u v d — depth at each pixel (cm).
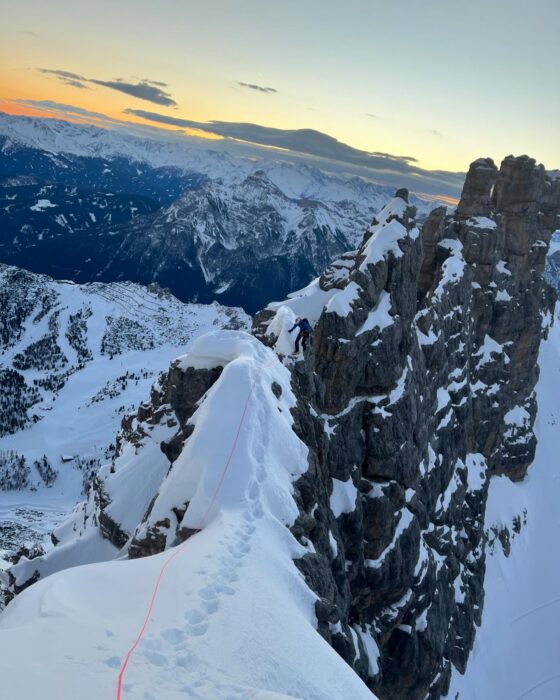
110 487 6062
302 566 3269
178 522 3603
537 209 16162
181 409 5472
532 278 17075
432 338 9562
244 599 2539
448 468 10488
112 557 5600
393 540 7094
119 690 1730
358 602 6806
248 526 3216
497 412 14938
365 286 7119
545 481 18950
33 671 1770
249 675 2061
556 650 12850
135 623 2208
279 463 3919
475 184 14838
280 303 8144
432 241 11806
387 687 7300
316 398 5928
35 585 2627
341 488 6494
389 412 7144
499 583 14012
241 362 4362
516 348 16888
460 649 10225
